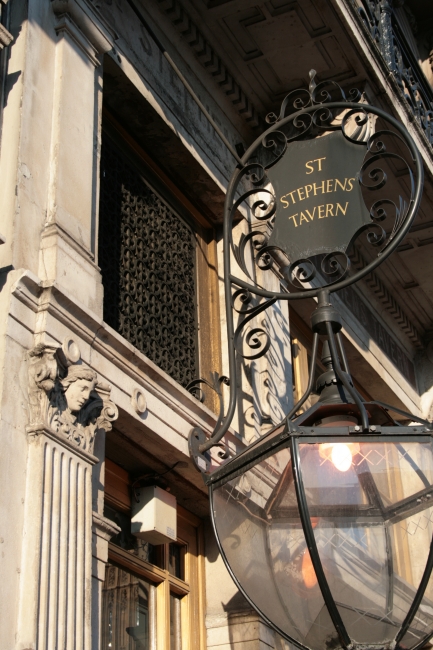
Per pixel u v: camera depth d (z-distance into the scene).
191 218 6.85
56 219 4.50
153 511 5.29
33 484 3.77
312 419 3.93
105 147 5.93
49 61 4.94
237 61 7.12
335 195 4.86
